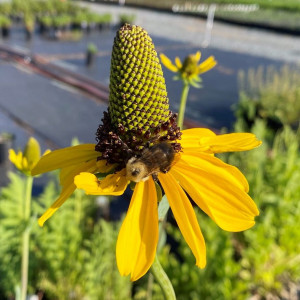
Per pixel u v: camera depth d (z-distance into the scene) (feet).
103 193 0.24
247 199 0.26
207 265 0.69
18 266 0.69
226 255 0.71
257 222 0.84
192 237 0.24
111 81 0.28
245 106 1.65
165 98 0.29
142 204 0.26
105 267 0.71
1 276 0.69
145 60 0.27
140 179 0.26
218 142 0.30
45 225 0.72
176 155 0.28
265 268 0.81
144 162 0.26
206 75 2.47
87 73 2.47
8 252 0.69
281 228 0.84
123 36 0.27
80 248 0.80
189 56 0.62
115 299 0.68
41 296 0.71
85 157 0.30
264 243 0.79
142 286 0.75
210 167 0.28
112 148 0.28
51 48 3.22
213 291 0.67
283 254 0.82
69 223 0.75
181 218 0.25
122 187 0.26
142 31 0.28
